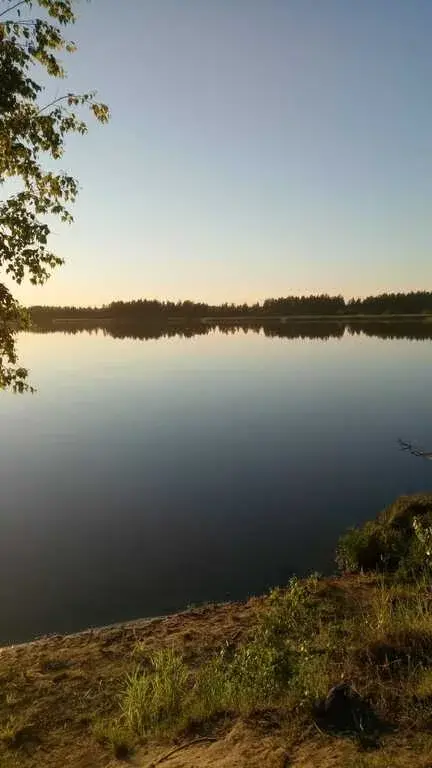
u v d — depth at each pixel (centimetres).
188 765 442
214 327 13275
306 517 1317
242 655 639
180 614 873
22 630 870
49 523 1292
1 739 555
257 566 1070
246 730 482
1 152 782
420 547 908
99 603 950
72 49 788
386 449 1925
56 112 810
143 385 3694
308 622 742
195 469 1733
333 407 2750
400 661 551
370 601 797
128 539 1207
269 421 2447
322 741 438
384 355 5522
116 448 2019
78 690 645
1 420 2577
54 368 4756
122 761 490
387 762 383
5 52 720
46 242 796
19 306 820
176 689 595
